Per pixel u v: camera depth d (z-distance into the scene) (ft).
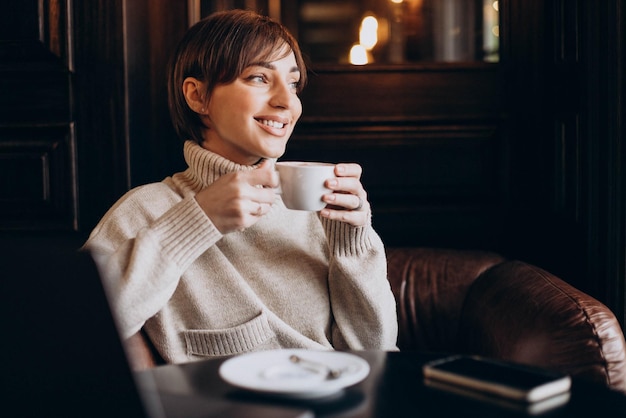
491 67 7.11
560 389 2.95
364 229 4.53
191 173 4.71
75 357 2.09
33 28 6.49
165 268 3.81
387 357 3.46
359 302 4.65
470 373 3.05
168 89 4.96
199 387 3.05
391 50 7.17
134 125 6.75
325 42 7.18
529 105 7.11
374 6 7.14
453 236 7.17
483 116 7.06
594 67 5.76
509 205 7.13
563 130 6.68
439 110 7.13
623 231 5.55
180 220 3.89
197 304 4.38
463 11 7.12
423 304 5.86
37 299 2.06
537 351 4.58
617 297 5.60
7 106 6.61
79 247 2.10
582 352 4.43
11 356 2.06
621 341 4.47
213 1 7.14
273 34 4.57
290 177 3.90
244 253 4.61
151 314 3.83
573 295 4.72
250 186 3.90
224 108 4.54
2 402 2.07
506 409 2.78
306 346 4.49
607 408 2.80
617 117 5.53
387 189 7.13
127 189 6.59
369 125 7.11
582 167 6.04
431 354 3.51
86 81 6.55
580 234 6.15
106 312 2.10
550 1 6.90
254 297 4.43
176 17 7.00
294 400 2.87
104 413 2.11
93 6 6.48
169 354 4.35
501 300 5.24
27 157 6.66
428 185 7.14
